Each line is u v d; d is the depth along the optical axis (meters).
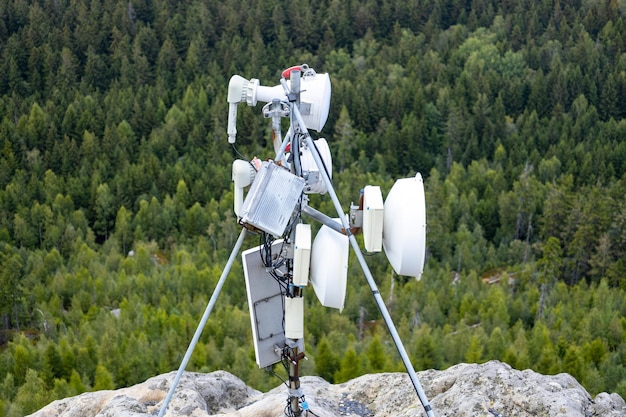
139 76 111.94
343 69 114.50
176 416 12.28
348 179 76.19
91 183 81.56
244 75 114.00
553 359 42.31
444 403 12.12
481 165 86.81
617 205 67.25
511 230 72.94
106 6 122.31
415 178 10.01
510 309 55.09
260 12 125.56
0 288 55.22
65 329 53.12
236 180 9.99
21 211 74.69
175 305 55.31
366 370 38.28
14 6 119.12
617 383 43.72
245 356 40.38
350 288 54.31
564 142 91.00
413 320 51.75
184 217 73.50
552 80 108.00
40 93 109.19
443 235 67.12
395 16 131.75
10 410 38.31
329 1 130.88
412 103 101.19
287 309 10.26
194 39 118.94
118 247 69.94
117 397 12.80
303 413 11.21
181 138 94.06
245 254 10.58
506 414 11.62
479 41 122.31
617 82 105.94
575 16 131.12
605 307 55.03
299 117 9.81
